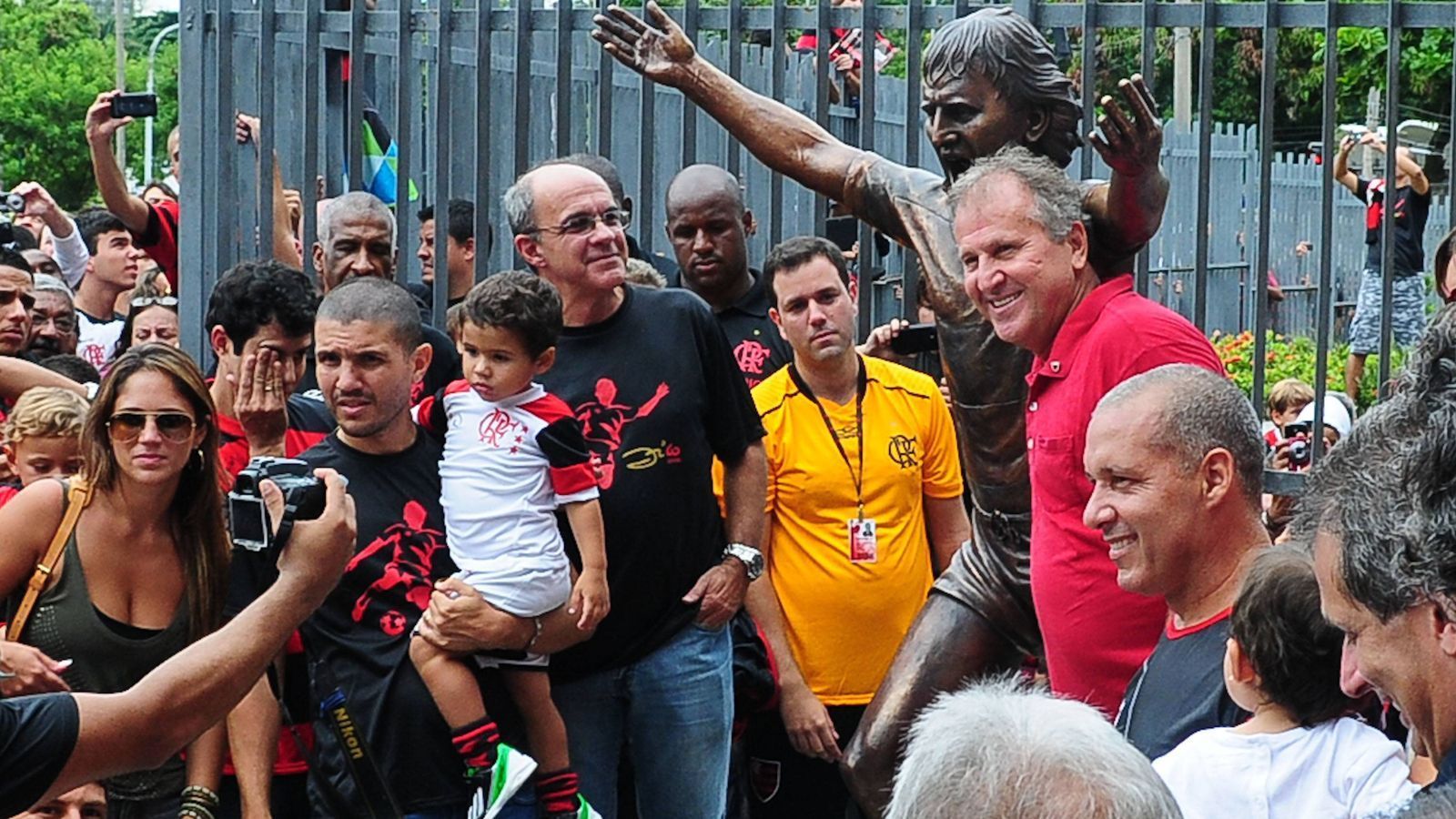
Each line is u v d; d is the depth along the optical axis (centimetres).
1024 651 516
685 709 513
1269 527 579
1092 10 552
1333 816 317
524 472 477
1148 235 456
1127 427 371
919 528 577
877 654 564
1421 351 249
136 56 3941
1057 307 445
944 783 223
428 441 488
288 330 500
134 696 306
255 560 358
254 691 472
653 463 505
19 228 839
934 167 830
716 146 760
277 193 644
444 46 618
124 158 3183
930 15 577
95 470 451
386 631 471
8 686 429
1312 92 1786
